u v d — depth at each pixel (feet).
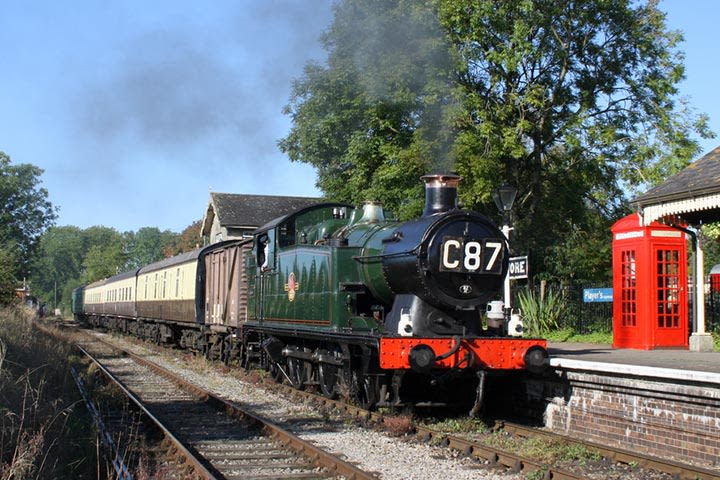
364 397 36.94
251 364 58.39
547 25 75.66
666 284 46.44
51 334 81.87
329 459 25.73
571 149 79.87
